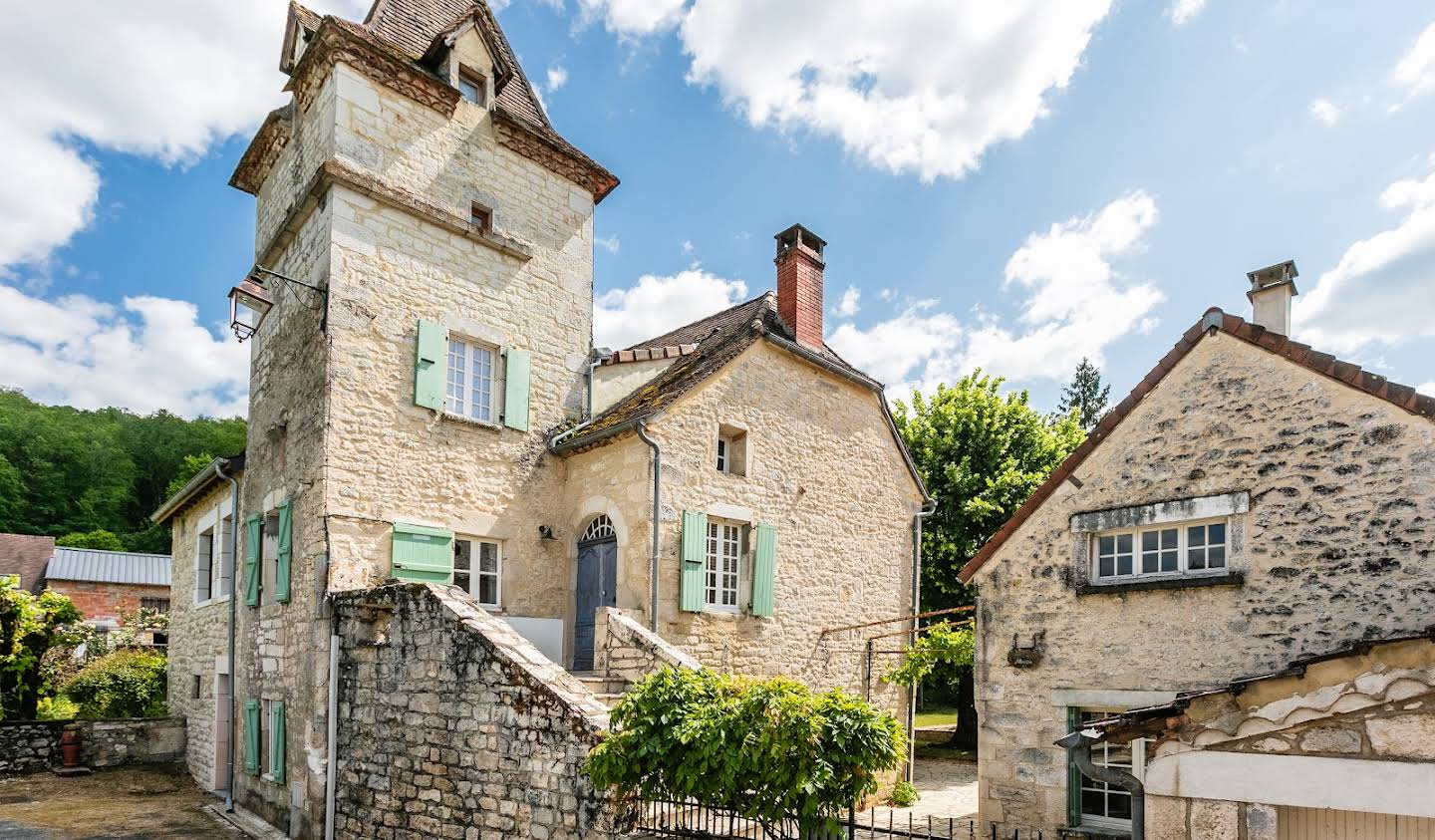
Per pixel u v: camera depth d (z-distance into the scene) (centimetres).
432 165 1082
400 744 810
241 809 1080
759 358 1202
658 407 1056
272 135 1173
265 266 1184
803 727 540
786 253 1405
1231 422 719
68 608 1606
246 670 1118
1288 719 471
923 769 1527
